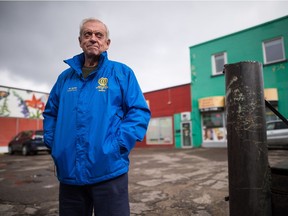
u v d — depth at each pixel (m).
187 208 3.45
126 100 1.74
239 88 1.60
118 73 1.78
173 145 18.61
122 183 1.63
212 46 16.98
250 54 15.42
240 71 1.61
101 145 1.55
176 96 18.69
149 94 20.44
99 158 1.55
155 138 19.80
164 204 3.65
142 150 16.95
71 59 1.89
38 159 11.59
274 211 1.57
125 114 1.77
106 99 1.67
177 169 6.93
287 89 13.89
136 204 3.68
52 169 7.82
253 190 1.53
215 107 15.65
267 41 15.02
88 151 1.57
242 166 1.56
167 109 19.14
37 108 22.55
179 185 4.84
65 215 1.68
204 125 16.95
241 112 1.59
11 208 3.67
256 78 1.61
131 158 10.73
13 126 20.61
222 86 16.36
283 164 1.72
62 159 1.62
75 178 1.57
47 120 1.92
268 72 14.58
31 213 3.45
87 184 1.56
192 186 4.72
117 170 1.59
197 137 17.22
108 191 1.58
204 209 3.38
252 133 1.56
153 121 20.03
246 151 1.56
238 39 15.95
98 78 1.74
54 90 1.95
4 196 4.37
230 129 1.63
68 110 1.71
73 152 1.60
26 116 21.59
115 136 1.63
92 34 1.88
